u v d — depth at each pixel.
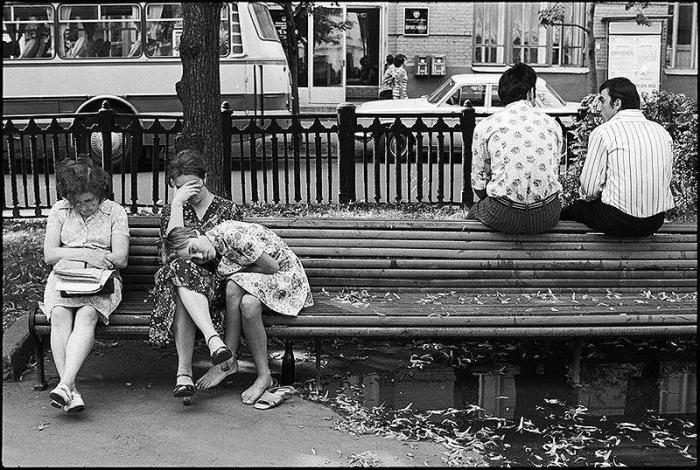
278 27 20.08
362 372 5.62
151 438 4.56
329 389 5.31
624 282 5.99
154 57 15.79
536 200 5.78
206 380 5.23
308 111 21.77
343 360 5.84
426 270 5.89
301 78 21.69
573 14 22.22
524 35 22.55
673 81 22.97
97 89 15.78
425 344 6.18
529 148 5.75
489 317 5.19
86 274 5.03
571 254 5.93
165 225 5.30
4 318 6.44
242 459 4.32
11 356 5.36
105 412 4.90
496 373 5.64
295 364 5.75
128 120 13.36
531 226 5.85
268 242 5.19
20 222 9.71
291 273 5.21
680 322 5.29
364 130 10.17
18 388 5.25
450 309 5.39
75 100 15.77
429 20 21.95
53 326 5.03
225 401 5.07
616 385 5.43
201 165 5.41
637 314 5.29
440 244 5.89
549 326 5.22
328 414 4.92
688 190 8.97
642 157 5.80
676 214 8.97
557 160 5.89
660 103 8.99
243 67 15.77
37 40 15.69
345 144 10.15
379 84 22.16
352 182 10.25
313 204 10.41
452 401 5.15
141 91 15.81
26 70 15.68
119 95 15.79
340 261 5.87
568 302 5.68
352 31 21.89
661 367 5.77
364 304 5.51
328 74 21.75
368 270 5.89
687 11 22.91
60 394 4.70
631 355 6.01
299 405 5.04
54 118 9.80
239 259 5.13
